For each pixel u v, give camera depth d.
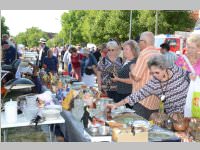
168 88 2.73
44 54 9.08
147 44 3.37
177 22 16.61
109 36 19.67
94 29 21.62
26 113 2.84
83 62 7.74
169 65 2.74
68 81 4.81
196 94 2.63
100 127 2.32
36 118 2.68
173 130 2.44
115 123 2.44
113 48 4.54
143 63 3.29
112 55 4.56
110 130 2.31
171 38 13.50
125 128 2.23
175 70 2.72
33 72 6.28
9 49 8.91
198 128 2.27
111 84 4.49
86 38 28.36
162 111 2.82
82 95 3.21
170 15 16.45
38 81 5.50
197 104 2.60
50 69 7.21
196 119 2.36
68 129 2.89
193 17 17.84
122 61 4.63
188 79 2.72
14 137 3.55
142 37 3.39
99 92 3.86
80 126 2.58
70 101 3.04
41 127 3.92
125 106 3.29
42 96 3.20
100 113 2.81
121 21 18.45
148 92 2.86
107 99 3.21
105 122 2.51
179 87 2.70
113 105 2.95
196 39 3.13
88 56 7.33
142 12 16.94
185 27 16.92
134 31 17.53
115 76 4.25
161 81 2.76
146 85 2.88
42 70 6.60
